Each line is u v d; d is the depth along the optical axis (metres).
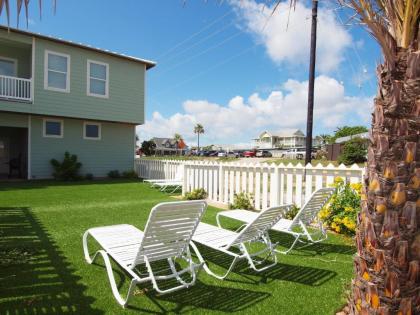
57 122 15.61
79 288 3.36
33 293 3.23
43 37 13.91
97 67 16.02
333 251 4.86
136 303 3.10
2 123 13.91
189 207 3.19
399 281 1.89
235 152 63.84
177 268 4.06
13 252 4.41
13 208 7.67
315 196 4.82
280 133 96.56
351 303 2.18
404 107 1.81
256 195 8.09
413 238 1.86
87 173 16.61
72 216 6.85
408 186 1.83
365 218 1.98
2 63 14.78
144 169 17.09
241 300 3.21
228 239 4.12
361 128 56.72
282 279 3.76
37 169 15.00
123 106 16.95
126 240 3.87
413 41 1.83
